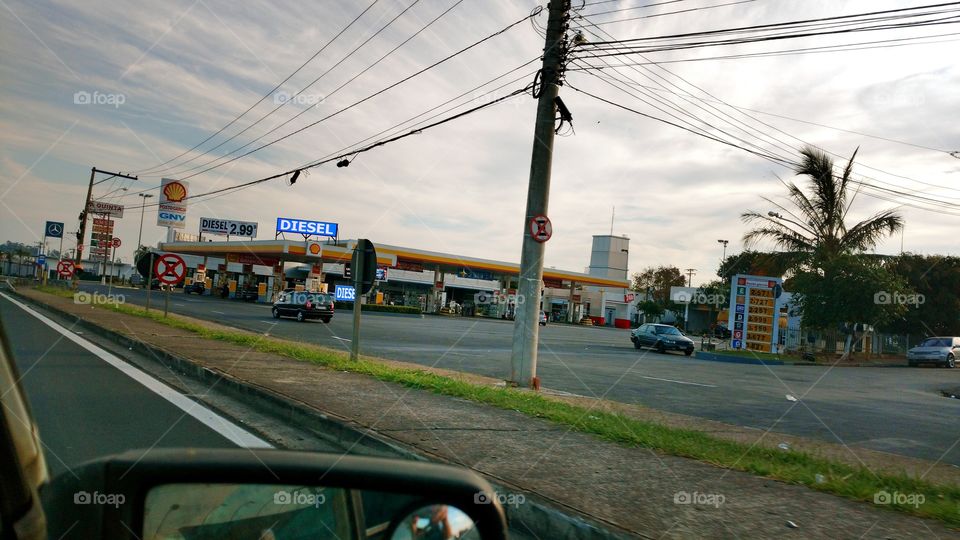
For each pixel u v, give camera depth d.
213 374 10.10
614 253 75.69
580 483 5.25
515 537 4.61
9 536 1.29
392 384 10.18
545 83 12.44
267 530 1.52
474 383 11.67
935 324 40.75
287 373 10.68
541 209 12.34
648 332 31.27
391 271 61.72
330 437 7.10
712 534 4.21
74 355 12.24
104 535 1.33
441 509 1.63
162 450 1.44
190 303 39.78
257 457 1.54
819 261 31.67
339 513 1.59
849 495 5.28
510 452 6.20
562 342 31.45
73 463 5.25
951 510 4.84
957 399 17.33
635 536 4.10
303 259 52.34
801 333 36.75
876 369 28.81
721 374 19.53
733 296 33.69
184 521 1.43
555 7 12.40
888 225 31.00
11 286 45.84
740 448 7.02
